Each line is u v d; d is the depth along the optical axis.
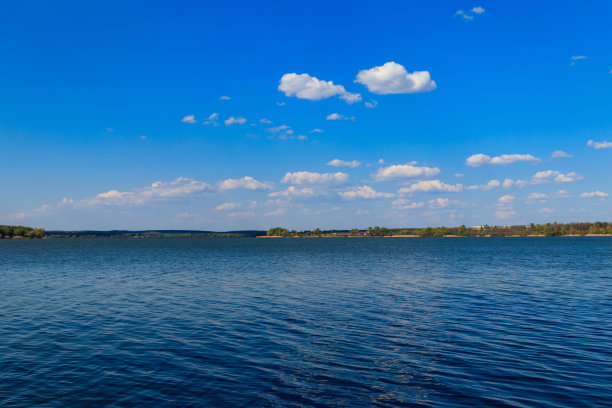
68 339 25.70
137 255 127.81
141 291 46.47
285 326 28.84
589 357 21.52
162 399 16.48
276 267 79.00
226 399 16.50
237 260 101.38
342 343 24.53
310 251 153.88
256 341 25.05
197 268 77.44
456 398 16.50
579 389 17.22
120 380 18.59
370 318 31.33
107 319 31.45
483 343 24.38
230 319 31.22
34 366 20.58
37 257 117.50
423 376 18.94
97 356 22.19
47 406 15.87
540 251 141.38
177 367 20.33
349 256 117.88
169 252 149.50
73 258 112.12
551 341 24.70
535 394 16.77
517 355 21.94
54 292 45.97
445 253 131.88
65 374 19.41
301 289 47.44
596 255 114.56
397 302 38.28
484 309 34.72
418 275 62.59
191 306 36.72
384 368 20.06
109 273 68.19
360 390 17.41
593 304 36.97
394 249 170.12
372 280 56.19
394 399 16.44
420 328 28.06
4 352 22.98
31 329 28.36
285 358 21.67
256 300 39.81
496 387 17.56
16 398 16.62
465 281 54.59
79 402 16.23
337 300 39.56
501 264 83.56
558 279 56.59
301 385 17.92
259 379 18.67
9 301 39.94
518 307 35.56
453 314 32.66
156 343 24.69
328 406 15.87
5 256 123.00
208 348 23.62
